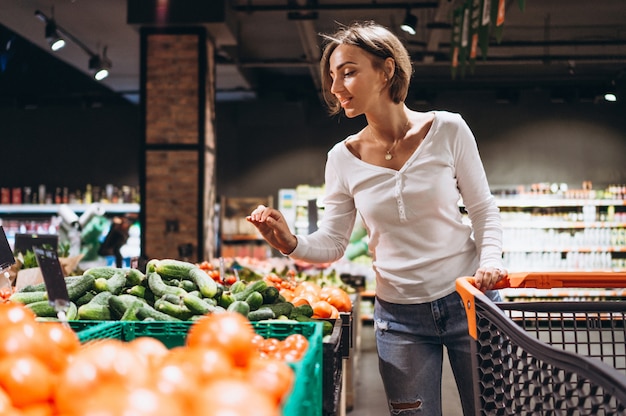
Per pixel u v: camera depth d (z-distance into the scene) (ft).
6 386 3.47
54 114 43.14
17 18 29.53
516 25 33.47
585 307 6.03
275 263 21.40
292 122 41.98
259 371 3.76
